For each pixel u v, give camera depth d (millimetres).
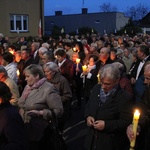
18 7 22750
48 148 3441
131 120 2703
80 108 7289
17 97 4148
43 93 3547
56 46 11086
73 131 5656
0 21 21656
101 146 2762
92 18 43312
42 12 24500
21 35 23156
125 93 2795
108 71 2725
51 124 3453
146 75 3568
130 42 12688
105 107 2777
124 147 2832
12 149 2387
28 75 3584
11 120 2469
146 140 2779
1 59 5391
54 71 4242
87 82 6316
